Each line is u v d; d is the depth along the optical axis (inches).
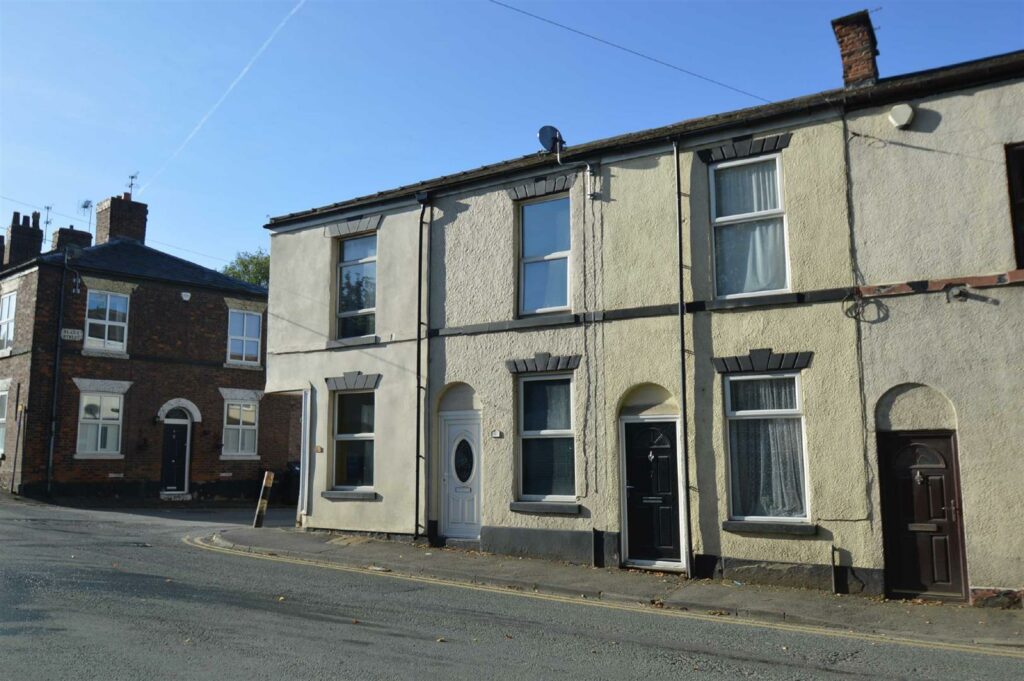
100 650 277.0
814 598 413.4
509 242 564.4
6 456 949.2
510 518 537.0
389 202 629.9
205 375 1092.5
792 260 460.4
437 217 604.1
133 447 1009.5
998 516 396.8
